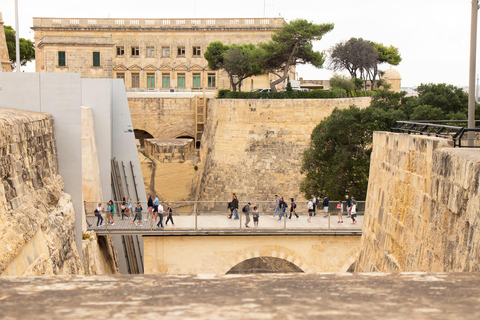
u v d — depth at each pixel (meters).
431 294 4.64
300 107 57.25
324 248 29.56
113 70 86.19
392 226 14.67
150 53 86.69
